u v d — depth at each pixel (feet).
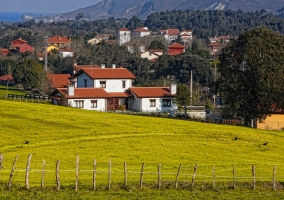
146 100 606.96
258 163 322.14
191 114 574.97
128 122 421.18
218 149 356.59
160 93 614.75
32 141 342.64
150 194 225.76
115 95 612.70
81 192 221.25
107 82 627.46
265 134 424.46
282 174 290.76
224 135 400.26
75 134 367.45
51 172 269.85
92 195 217.56
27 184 221.25
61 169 275.80
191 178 266.16
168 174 273.13
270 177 278.67
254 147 371.97
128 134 378.53
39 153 314.96
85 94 587.27
